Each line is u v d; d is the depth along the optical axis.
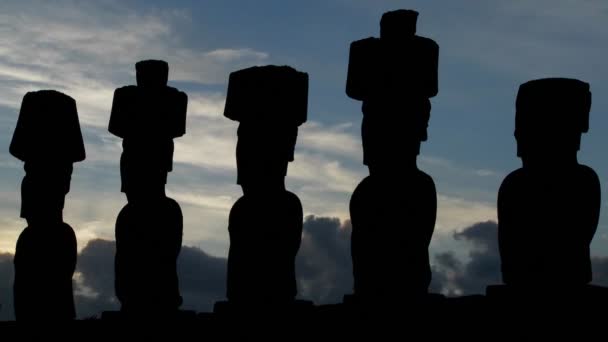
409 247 17.39
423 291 17.39
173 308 20.27
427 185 17.59
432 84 17.86
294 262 18.83
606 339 16.41
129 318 20.23
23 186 22.41
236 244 18.91
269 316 18.53
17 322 21.92
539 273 16.73
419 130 17.89
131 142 21.09
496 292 16.95
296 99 19.33
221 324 18.94
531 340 16.47
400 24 17.88
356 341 17.44
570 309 16.45
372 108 18.00
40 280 21.80
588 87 17.41
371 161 17.97
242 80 19.47
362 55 18.06
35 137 22.27
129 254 20.39
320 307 18.20
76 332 21.23
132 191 21.00
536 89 17.28
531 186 16.91
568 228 16.72
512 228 16.98
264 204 18.84
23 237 22.12
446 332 17.14
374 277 17.44
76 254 22.23
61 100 22.53
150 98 21.09
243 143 19.33
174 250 20.42
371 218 17.52
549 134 17.12
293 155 19.44
